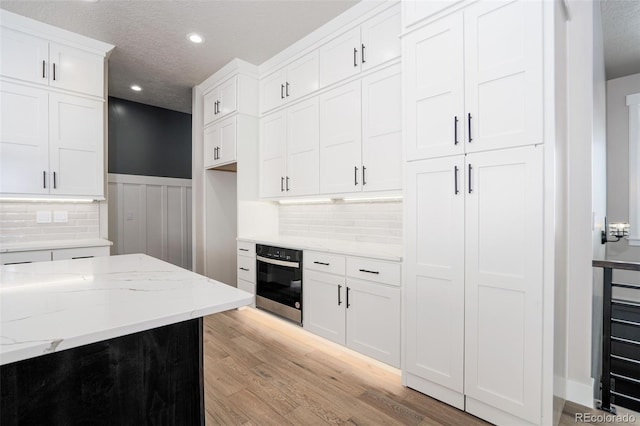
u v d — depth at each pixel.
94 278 1.27
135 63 3.45
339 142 2.75
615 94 3.98
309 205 3.47
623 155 3.92
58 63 2.85
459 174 1.76
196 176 4.09
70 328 0.75
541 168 1.50
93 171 3.05
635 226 3.84
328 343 2.62
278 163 3.38
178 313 0.87
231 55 3.32
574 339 1.94
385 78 2.41
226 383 2.06
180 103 4.62
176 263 4.88
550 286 1.48
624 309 3.77
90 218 3.22
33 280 1.23
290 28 2.83
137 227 4.52
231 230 4.26
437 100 1.85
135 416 0.93
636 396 2.29
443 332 1.84
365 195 2.55
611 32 2.99
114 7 2.52
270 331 2.94
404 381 2.03
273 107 3.42
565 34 1.89
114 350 0.90
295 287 2.82
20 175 2.69
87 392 0.86
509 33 1.59
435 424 1.67
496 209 1.63
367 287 2.26
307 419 1.71
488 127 1.66
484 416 1.69
